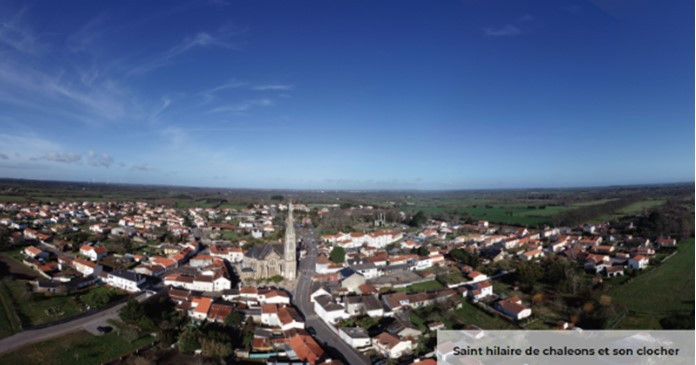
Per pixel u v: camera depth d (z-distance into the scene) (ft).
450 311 449.89
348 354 354.74
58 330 377.50
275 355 344.28
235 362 332.80
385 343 354.74
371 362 340.59
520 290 530.27
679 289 504.43
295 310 452.35
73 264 607.78
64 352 335.67
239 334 385.29
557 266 549.54
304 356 336.29
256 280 585.63
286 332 387.96
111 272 547.08
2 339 355.36
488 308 454.81
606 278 569.23
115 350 342.85
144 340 361.92
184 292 487.20
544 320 423.23
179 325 400.06
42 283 492.54
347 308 444.55
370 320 427.33
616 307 435.53
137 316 380.17
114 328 385.09
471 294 499.92
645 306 448.65
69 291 494.18
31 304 442.91
